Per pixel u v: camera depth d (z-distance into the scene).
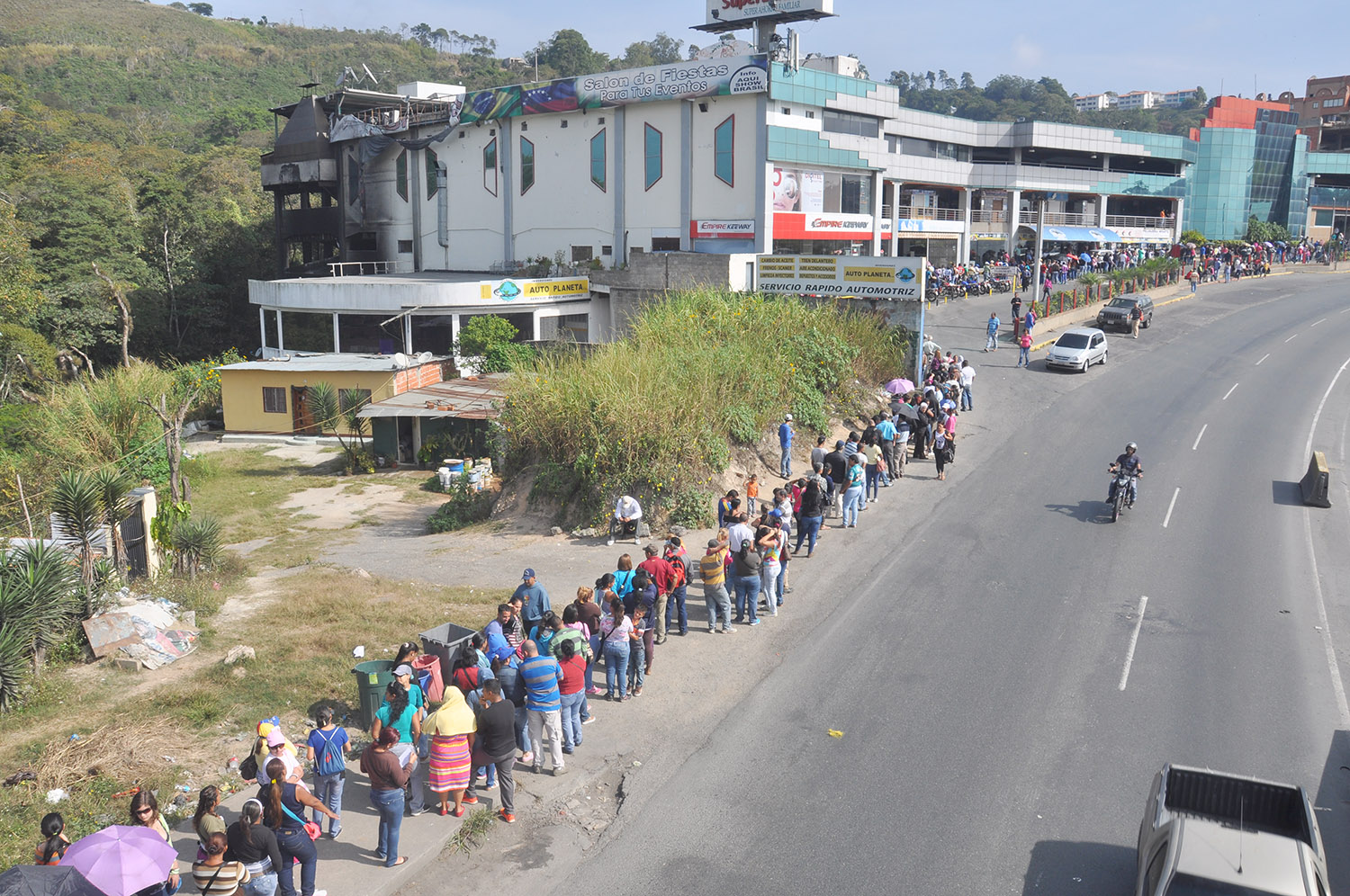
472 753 10.30
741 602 15.21
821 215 46.06
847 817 10.11
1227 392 32.16
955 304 50.03
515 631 12.93
